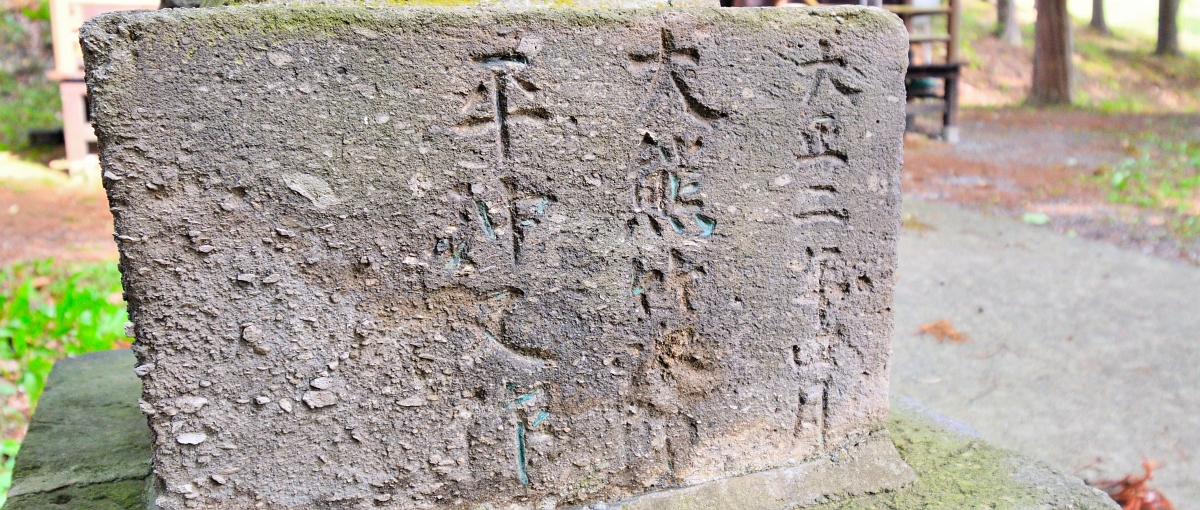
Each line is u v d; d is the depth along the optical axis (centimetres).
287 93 119
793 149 148
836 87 149
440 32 124
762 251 150
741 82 142
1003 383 295
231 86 117
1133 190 623
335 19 119
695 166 142
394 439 136
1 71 940
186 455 126
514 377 140
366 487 136
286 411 129
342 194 124
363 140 124
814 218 153
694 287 147
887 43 151
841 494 161
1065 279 414
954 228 506
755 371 156
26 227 487
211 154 118
